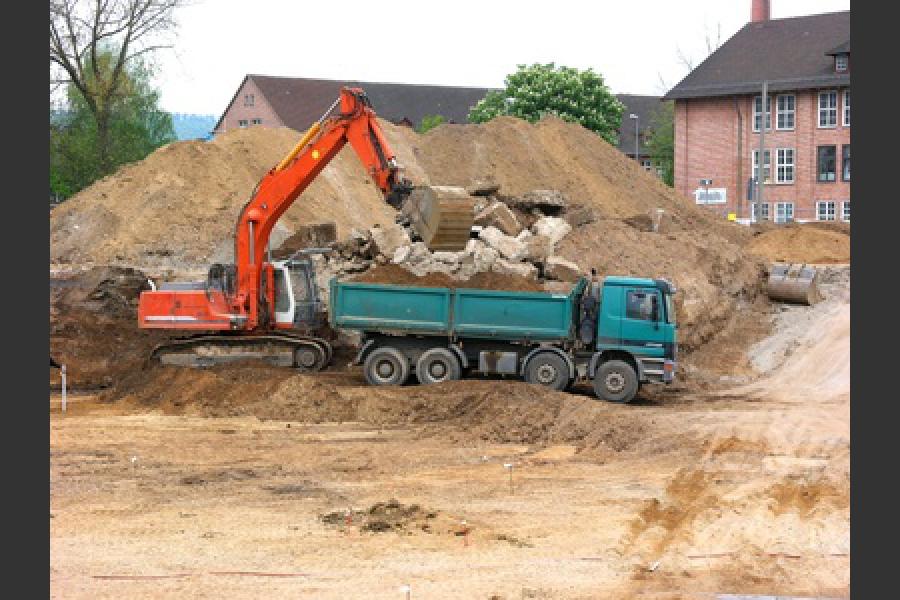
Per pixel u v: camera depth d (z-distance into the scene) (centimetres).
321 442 2325
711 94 7625
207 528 1697
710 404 2778
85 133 5728
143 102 6462
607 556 1578
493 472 2080
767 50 7756
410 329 2772
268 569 1506
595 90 8519
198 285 2941
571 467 2122
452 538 1655
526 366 2753
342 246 3447
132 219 3966
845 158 7344
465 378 2861
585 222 3991
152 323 2873
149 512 1784
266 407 2594
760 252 4412
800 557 1591
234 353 2911
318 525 1717
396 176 2731
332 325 2791
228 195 4103
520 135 4997
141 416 2580
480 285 3147
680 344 3312
